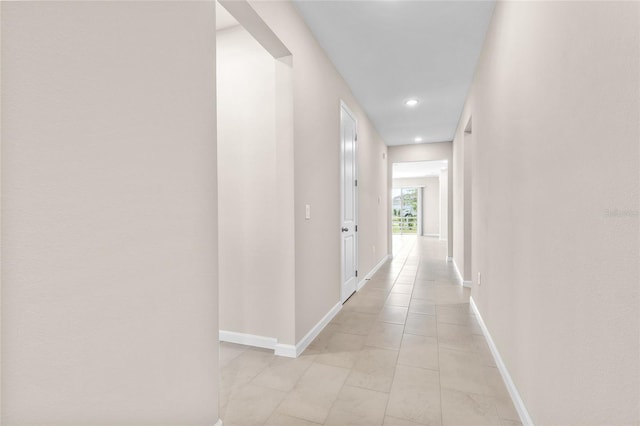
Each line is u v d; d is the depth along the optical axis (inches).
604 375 33.4
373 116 182.9
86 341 30.2
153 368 38.3
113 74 32.9
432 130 213.9
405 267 226.4
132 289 35.3
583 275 37.5
